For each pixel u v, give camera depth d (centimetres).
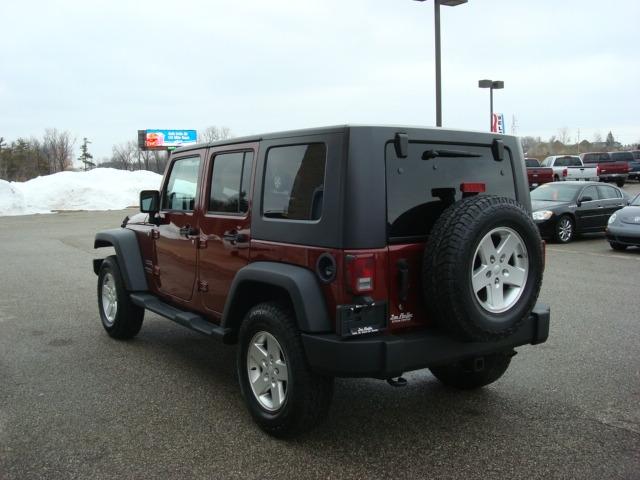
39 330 670
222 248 448
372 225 341
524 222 356
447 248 333
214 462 355
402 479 334
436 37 1441
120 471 344
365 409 439
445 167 382
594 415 423
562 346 589
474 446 376
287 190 387
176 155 541
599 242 1485
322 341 340
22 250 1388
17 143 6994
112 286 634
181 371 527
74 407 442
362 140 345
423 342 344
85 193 3212
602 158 3372
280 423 375
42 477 337
